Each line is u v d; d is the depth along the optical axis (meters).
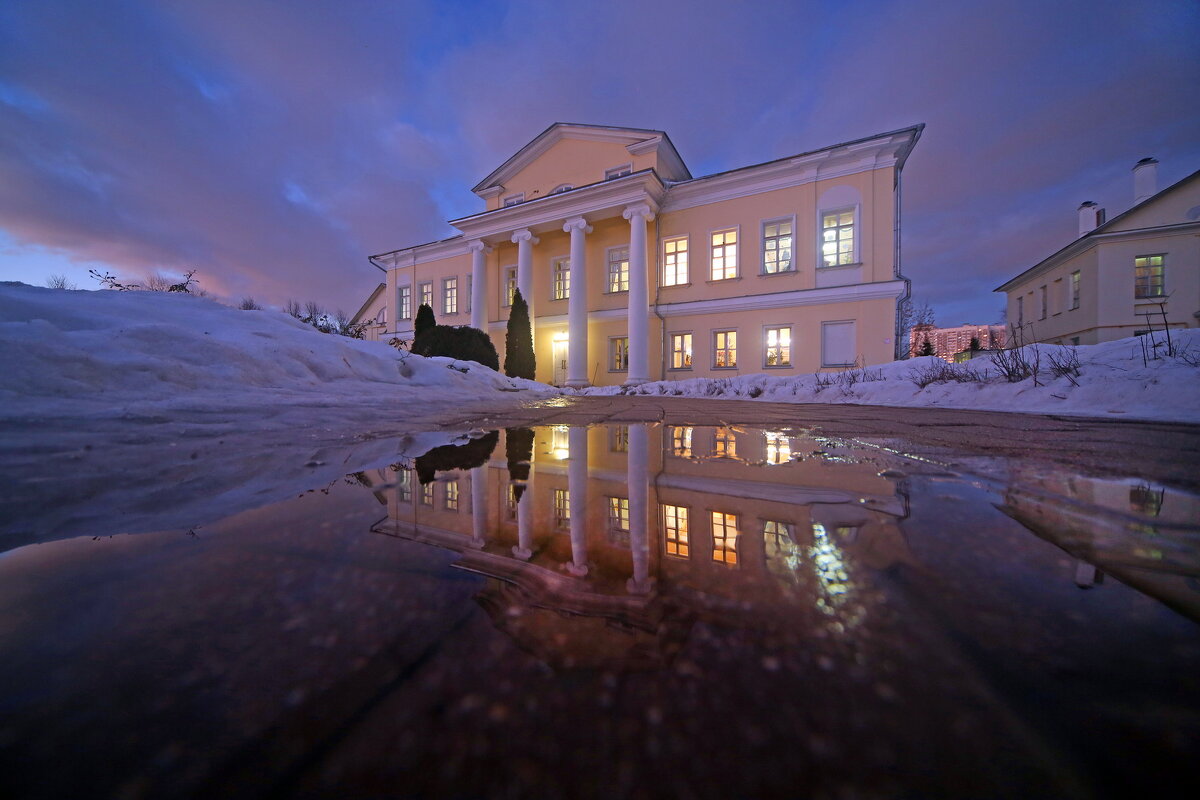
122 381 2.65
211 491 1.27
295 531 0.91
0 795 0.30
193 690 0.42
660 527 0.93
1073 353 6.36
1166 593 0.60
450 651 0.48
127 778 0.32
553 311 18.28
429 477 1.51
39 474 1.44
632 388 13.31
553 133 17.61
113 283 6.66
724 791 0.31
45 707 0.39
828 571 0.69
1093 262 19.28
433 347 9.18
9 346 2.37
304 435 2.48
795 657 0.46
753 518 1.00
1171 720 0.36
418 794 0.32
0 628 0.52
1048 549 0.77
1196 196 17.31
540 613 0.57
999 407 5.50
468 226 18.00
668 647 0.49
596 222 17.22
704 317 15.38
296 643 0.50
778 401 8.45
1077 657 0.45
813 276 13.90
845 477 1.49
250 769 0.33
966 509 1.06
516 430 3.10
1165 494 1.20
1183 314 17.62
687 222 15.75
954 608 0.56
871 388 7.71
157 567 0.71
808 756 0.34
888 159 13.14
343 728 0.37
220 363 3.30
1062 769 0.32
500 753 0.35
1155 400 4.13
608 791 0.31
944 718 0.38
